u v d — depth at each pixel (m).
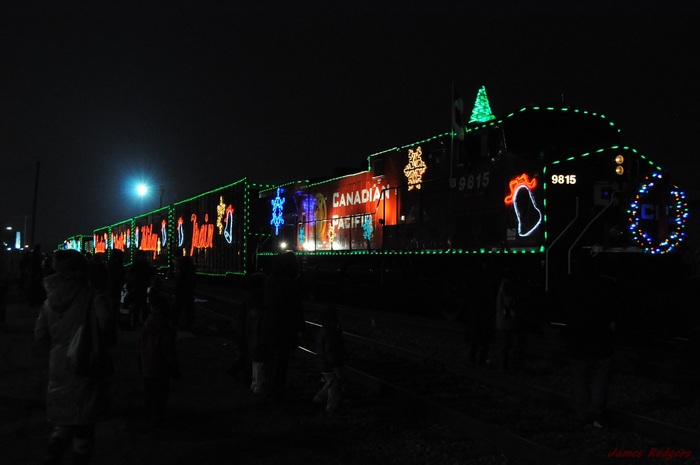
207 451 5.51
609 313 6.53
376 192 17.92
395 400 7.66
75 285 4.37
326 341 7.14
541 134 12.71
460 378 9.12
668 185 11.64
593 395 6.57
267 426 6.33
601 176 11.89
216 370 9.41
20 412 6.59
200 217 32.25
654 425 6.12
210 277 33.22
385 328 14.20
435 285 15.24
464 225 14.08
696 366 9.21
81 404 4.30
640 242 11.12
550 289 11.58
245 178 26.58
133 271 13.55
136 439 5.83
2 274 12.35
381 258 17.52
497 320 9.59
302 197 23.25
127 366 9.33
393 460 5.50
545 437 6.23
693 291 11.15
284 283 7.30
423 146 15.76
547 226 11.70
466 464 5.41
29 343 10.99
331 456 5.48
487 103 14.79
